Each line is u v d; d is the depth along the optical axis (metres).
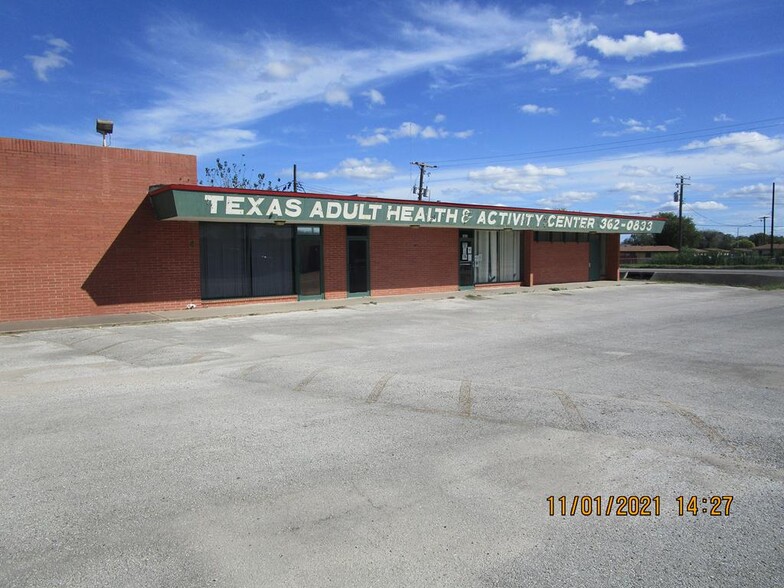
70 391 7.52
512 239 26.88
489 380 8.07
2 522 3.98
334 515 4.11
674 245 104.69
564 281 29.58
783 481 4.73
